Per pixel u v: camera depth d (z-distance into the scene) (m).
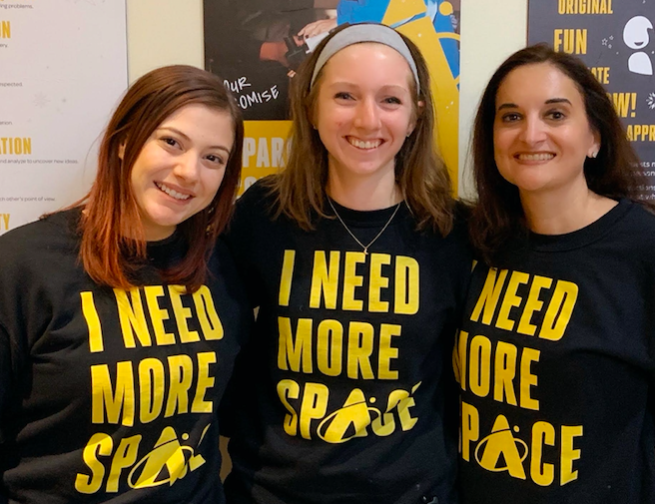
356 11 1.28
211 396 1.00
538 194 1.01
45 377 0.88
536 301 1.02
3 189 1.30
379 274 1.08
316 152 1.13
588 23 1.28
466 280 1.14
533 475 1.00
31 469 0.90
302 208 1.11
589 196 1.05
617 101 1.30
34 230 0.91
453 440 1.16
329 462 1.04
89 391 0.87
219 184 0.95
